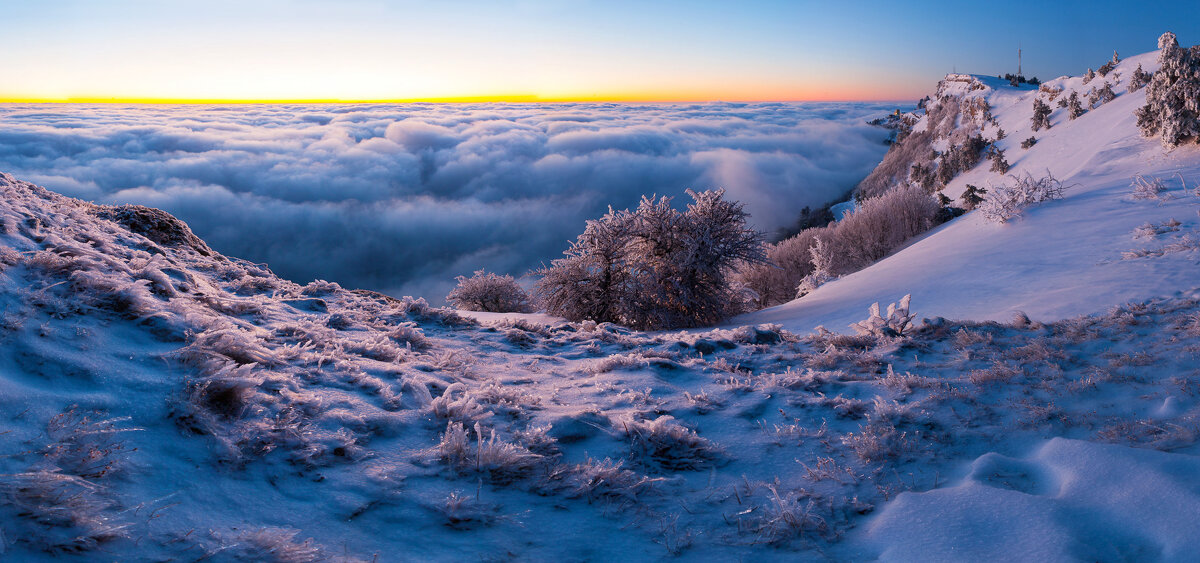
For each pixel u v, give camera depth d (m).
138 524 2.43
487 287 26.44
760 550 2.93
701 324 19.03
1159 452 3.38
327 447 3.55
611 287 19.19
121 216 10.10
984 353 6.30
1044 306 10.02
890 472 3.78
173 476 2.86
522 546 2.87
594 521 3.17
